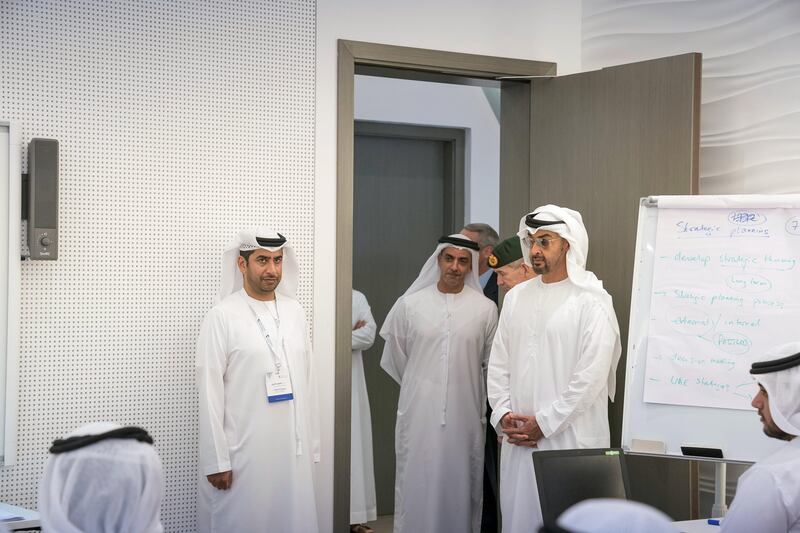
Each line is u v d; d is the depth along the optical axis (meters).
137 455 1.67
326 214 3.99
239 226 3.84
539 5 4.37
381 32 4.09
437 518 4.25
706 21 4.07
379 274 5.44
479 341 4.33
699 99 3.77
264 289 3.51
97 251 3.60
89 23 3.60
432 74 4.29
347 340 4.00
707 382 3.24
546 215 3.58
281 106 3.92
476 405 4.32
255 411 3.44
